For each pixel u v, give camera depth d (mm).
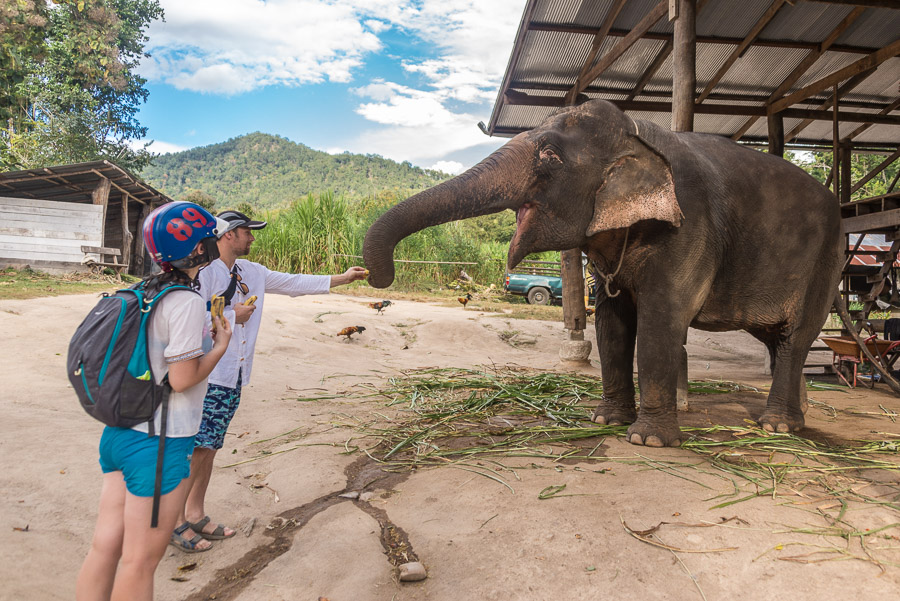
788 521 3135
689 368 9742
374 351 10148
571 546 2932
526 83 10000
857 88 11070
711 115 11844
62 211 17047
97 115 31547
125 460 2158
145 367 2131
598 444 4500
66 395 5566
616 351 5102
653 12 7539
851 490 3553
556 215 4156
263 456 4562
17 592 2545
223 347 2344
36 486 3537
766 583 2604
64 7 31344
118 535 2252
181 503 2271
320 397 6406
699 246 4418
